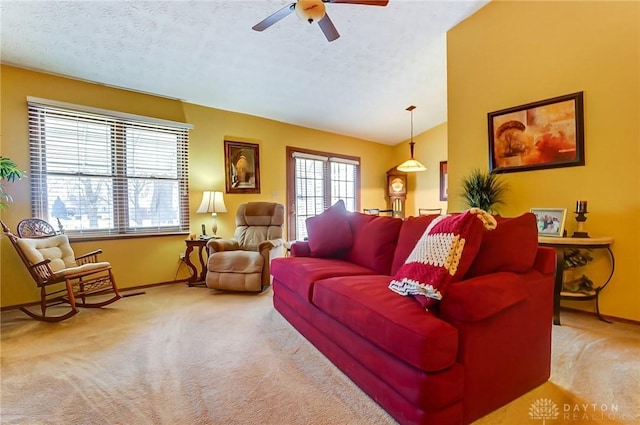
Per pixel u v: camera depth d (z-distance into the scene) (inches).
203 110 172.4
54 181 129.7
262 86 158.6
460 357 50.3
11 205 120.3
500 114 124.5
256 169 193.3
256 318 107.0
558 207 111.1
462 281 53.6
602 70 101.2
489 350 54.0
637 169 96.0
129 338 91.0
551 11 111.5
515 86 121.0
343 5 111.0
